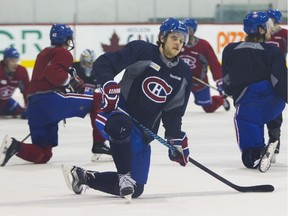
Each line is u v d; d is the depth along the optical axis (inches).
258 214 393.7
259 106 538.9
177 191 462.9
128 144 405.1
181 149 427.2
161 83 414.9
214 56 928.9
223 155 625.9
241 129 544.7
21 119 949.8
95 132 589.3
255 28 536.1
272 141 531.8
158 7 1359.5
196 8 1371.8
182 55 935.7
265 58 532.1
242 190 451.5
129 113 420.5
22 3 1310.3
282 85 525.7
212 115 957.2
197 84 955.3
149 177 516.4
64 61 547.5
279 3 1390.3
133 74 413.7
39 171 547.8
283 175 522.0
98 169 561.0
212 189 469.1
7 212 402.6
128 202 421.7
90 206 414.0
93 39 1267.2
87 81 913.5
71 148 679.1
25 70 938.7
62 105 559.5
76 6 1328.7
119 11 1346.0
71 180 441.7
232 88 546.6
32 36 1242.6
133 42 412.2
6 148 564.7
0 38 1230.3
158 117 427.2
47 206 416.5
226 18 1380.4
